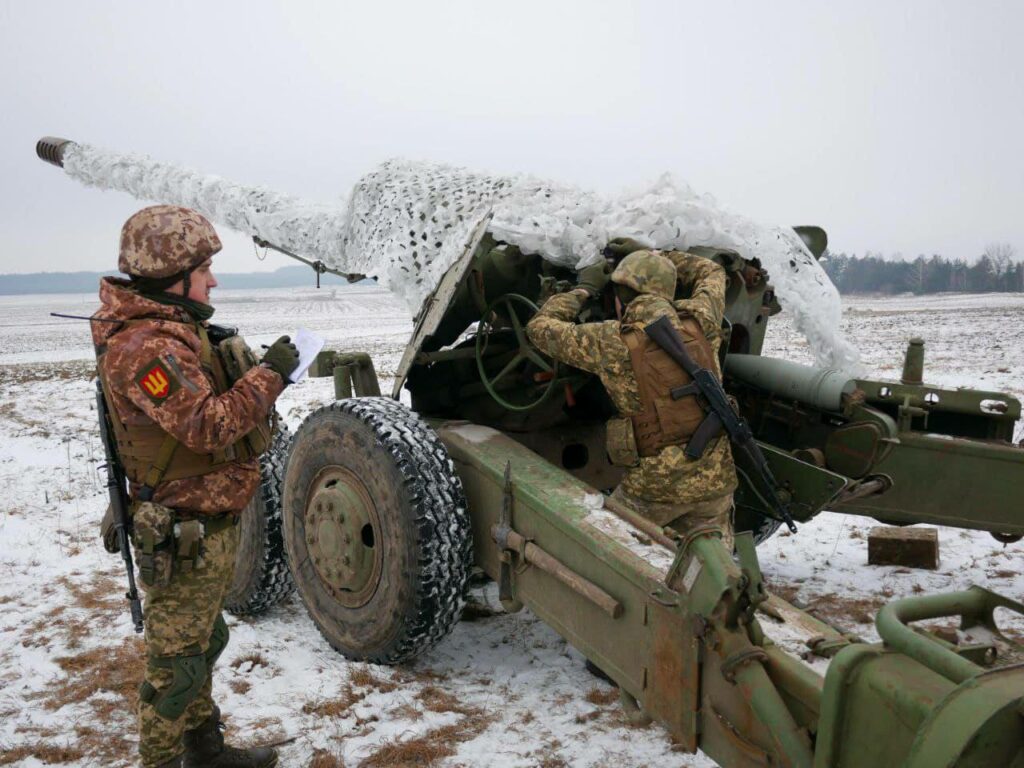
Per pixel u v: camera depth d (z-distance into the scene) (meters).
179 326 2.49
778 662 2.20
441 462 3.51
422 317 3.80
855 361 4.49
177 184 6.60
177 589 2.58
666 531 2.94
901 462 4.27
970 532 5.66
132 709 3.47
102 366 2.50
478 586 4.81
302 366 2.64
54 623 4.42
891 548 5.09
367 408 3.66
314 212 5.38
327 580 3.82
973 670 1.58
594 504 3.13
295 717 3.34
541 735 3.19
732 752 2.32
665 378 3.18
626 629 2.74
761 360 4.38
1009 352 17.03
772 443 4.50
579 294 3.56
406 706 3.40
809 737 2.10
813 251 4.99
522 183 4.20
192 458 2.56
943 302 60.03
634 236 3.72
